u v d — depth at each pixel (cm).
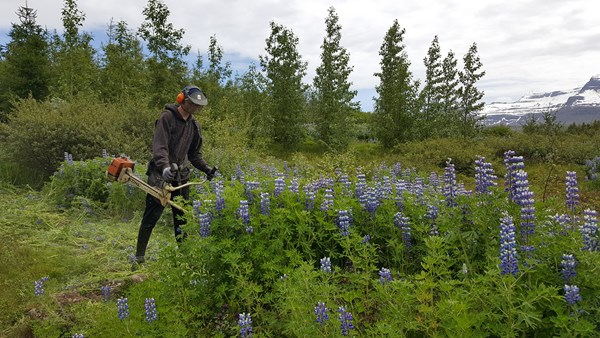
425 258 329
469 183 1291
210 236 389
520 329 269
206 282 389
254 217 407
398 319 285
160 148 513
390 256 425
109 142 1152
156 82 2008
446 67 2308
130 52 2116
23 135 1133
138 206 862
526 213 340
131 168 483
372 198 438
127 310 349
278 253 390
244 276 380
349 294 310
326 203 423
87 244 663
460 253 364
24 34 2092
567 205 389
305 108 2247
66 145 1158
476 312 289
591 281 286
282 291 322
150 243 670
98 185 898
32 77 2028
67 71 2019
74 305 432
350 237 410
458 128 2217
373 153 2077
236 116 1975
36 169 1173
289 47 2091
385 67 2180
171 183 540
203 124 1588
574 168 1470
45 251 612
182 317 349
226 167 1086
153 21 2009
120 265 580
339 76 2114
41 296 444
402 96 2112
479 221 365
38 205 840
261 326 352
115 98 1867
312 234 403
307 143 2211
